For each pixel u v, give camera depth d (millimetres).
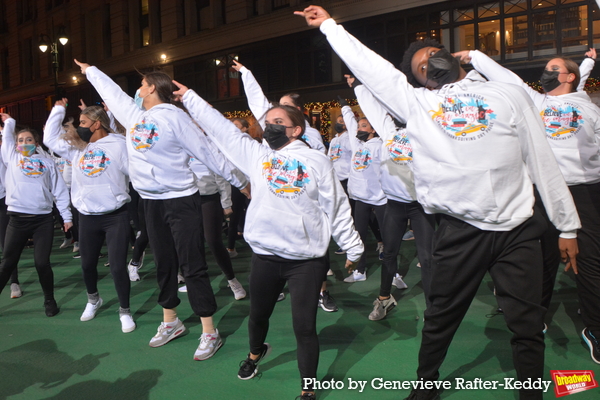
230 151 2664
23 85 27469
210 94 18438
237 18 17250
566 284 4422
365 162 4691
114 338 3639
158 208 3275
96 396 2742
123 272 3752
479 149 1973
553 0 11586
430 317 2270
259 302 2654
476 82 2119
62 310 4387
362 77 2162
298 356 2553
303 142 2590
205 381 2887
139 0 21141
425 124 2074
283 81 16188
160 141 3127
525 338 2059
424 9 13156
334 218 2562
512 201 2006
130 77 21859
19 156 4090
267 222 2463
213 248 4387
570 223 2053
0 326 4004
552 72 3002
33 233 4184
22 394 2789
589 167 2852
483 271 2119
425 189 2139
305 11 2277
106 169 3646
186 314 4121
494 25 12414
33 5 26734
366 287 4734
